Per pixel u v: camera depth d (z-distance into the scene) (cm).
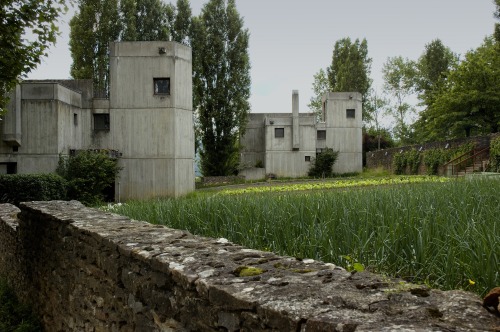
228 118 3997
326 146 4441
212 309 246
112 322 397
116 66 2478
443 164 3136
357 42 5838
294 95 4362
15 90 2198
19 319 675
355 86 5500
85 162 2253
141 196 2469
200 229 602
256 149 4575
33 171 2253
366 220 465
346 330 169
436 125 3844
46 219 621
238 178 3903
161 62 2472
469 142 2966
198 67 3941
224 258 301
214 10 4041
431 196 616
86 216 571
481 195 632
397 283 217
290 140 4366
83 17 3688
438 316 174
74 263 505
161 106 2477
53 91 2256
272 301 208
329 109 4441
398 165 4038
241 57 4022
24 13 980
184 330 278
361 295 203
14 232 827
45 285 632
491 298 173
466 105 3616
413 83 5825
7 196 1844
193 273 271
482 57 3844
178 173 2500
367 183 2311
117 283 382
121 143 2488
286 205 595
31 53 1046
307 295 209
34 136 2261
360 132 4462
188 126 2595
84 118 2527
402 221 410
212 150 4041
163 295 304
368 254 386
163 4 4028
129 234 415
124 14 3841
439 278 314
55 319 586
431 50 5484
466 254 319
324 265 267
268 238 501
